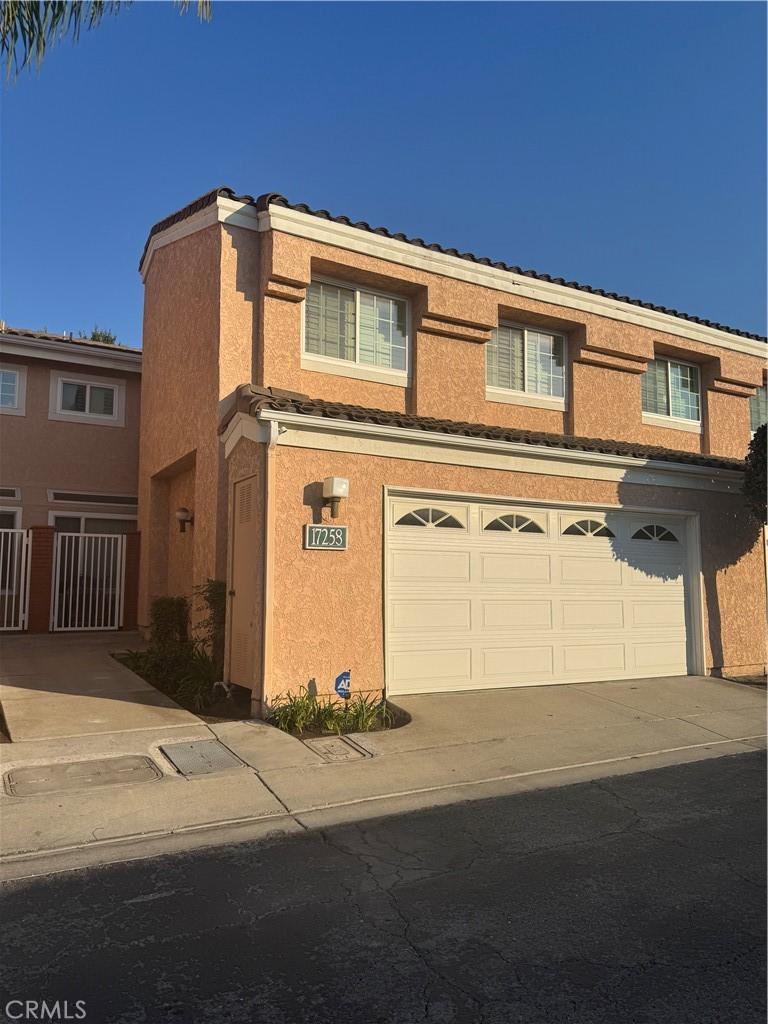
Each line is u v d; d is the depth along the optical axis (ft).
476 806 19.20
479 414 41.06
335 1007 10.29
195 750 22.86
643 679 36.01
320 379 36.68
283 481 27.37
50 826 17.12
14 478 51.21
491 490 32.24
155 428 44.29
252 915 13.04
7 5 20.85
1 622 45.70
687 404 50.37
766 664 40.19
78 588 47.32
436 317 39.58
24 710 26.63
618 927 12.69
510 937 12.31
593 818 18.33
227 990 10.68
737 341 50.80
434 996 10.57
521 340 43.78
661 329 47.47
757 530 40.60
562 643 34.06
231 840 16.71
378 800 19.57
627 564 36.37
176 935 12.30
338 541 28.14
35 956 11.59
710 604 38.45
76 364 53.06
